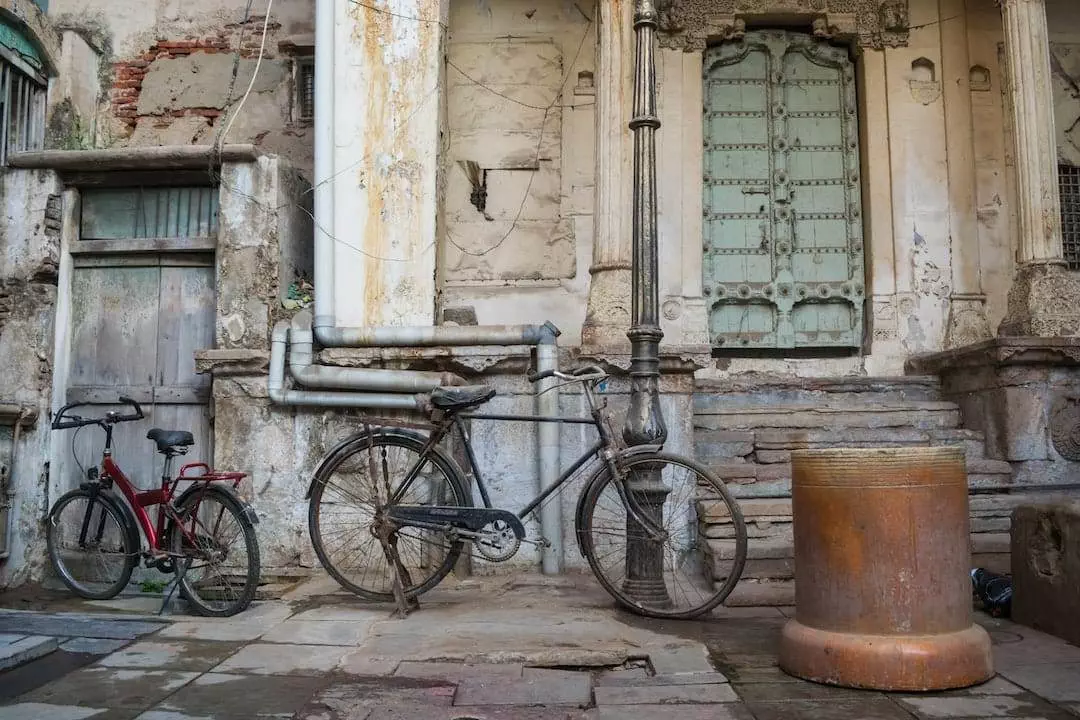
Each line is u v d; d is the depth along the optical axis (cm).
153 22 882
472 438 593
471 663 377
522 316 796
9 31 720
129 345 632
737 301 814
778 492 591
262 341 603
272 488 584
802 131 833
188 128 870
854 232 816
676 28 812
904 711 312
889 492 346
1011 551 448
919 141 805
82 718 312
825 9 812
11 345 616
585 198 806
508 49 822
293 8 877
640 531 462
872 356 782
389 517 470
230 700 331
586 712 318
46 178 630
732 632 424
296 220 659
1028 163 679
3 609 509
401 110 640
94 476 543
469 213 809
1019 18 689
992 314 788
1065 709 312
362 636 421
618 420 588
